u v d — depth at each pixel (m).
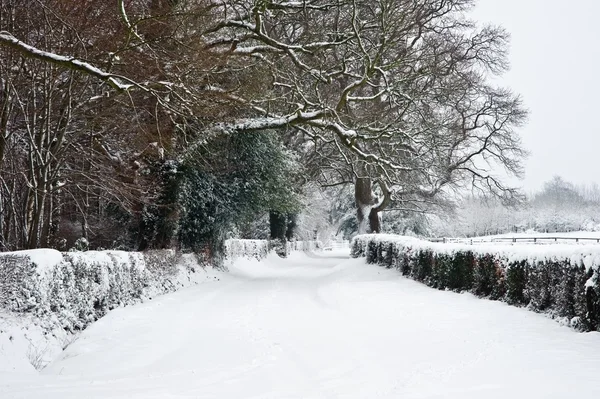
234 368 7.36
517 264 11.04
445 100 32.94
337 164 37.59
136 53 13.35
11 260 8.58
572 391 4.94
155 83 12.11
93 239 20.78
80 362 8.02
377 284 17.00
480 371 6.24
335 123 21.55
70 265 9.97
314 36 24.45
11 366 7.27
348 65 29.16
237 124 20.36
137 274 13.84
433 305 12.02
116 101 14.26
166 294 15.68
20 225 15.39
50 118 14.37
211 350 8.59
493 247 12.34
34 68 12.98
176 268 17.77
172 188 18.62
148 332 10.23
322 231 77.75
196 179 20.12
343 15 26.14
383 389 5.86
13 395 5.71
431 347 8.00
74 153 16.20
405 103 29.19
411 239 20.00
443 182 38.72
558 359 6.48
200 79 14.67
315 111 20.83
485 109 37.84
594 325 8.09
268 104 21.31
